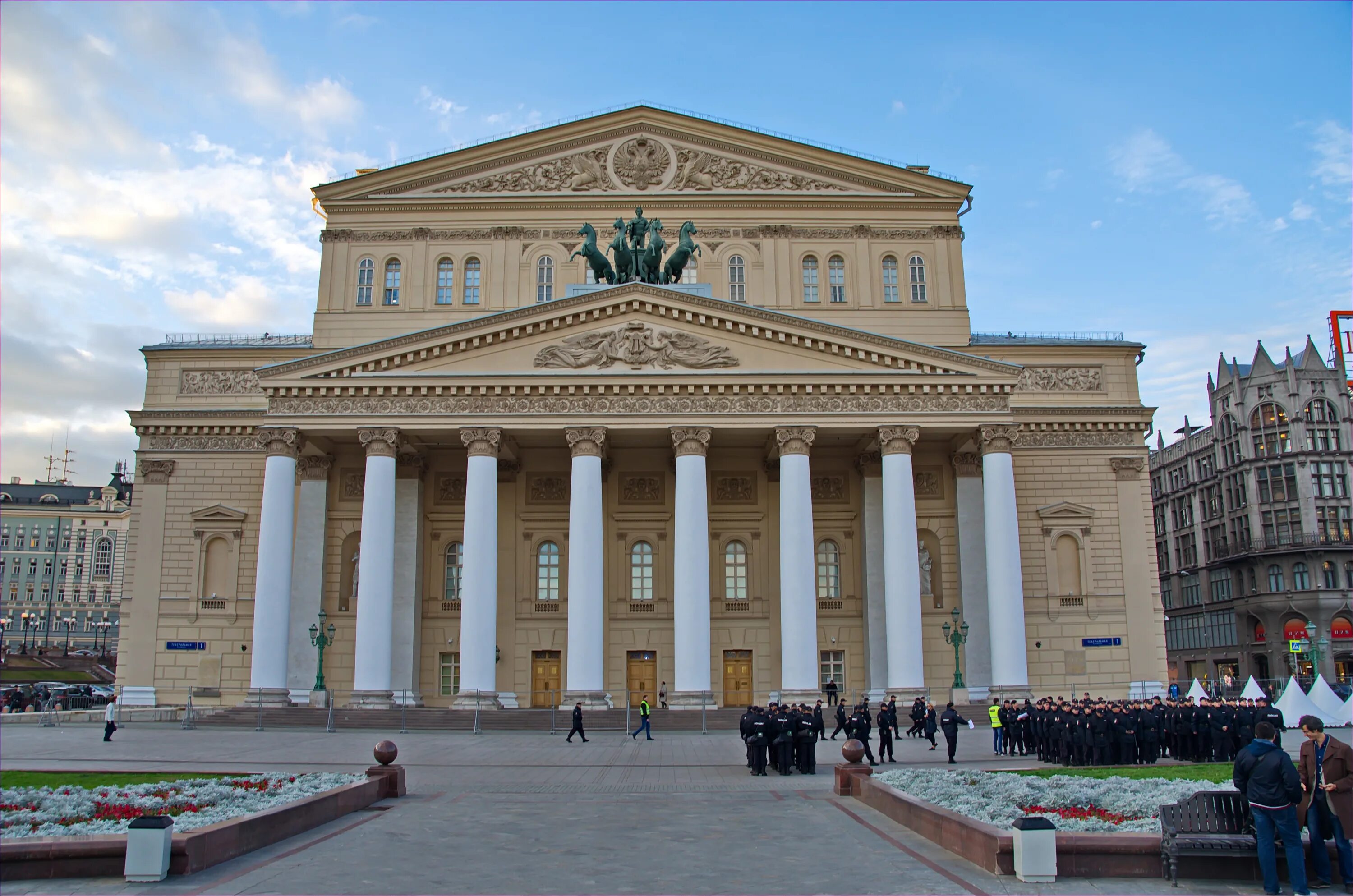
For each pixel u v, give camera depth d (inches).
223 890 619.2
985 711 2064.5
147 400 2480.3
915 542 2091.5
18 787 905.5
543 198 2576.3
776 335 2145.7
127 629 2370.8
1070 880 645.9
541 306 2129.7
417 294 2549.2
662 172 2610.7
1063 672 2372.0
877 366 2144.4
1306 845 634.8
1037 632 2388.0
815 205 2600.9
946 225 2608.3
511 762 1402.6
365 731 1883.6
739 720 1950.1
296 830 810.8
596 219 2576.3
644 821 889.5
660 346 2134.6
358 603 2144.4
